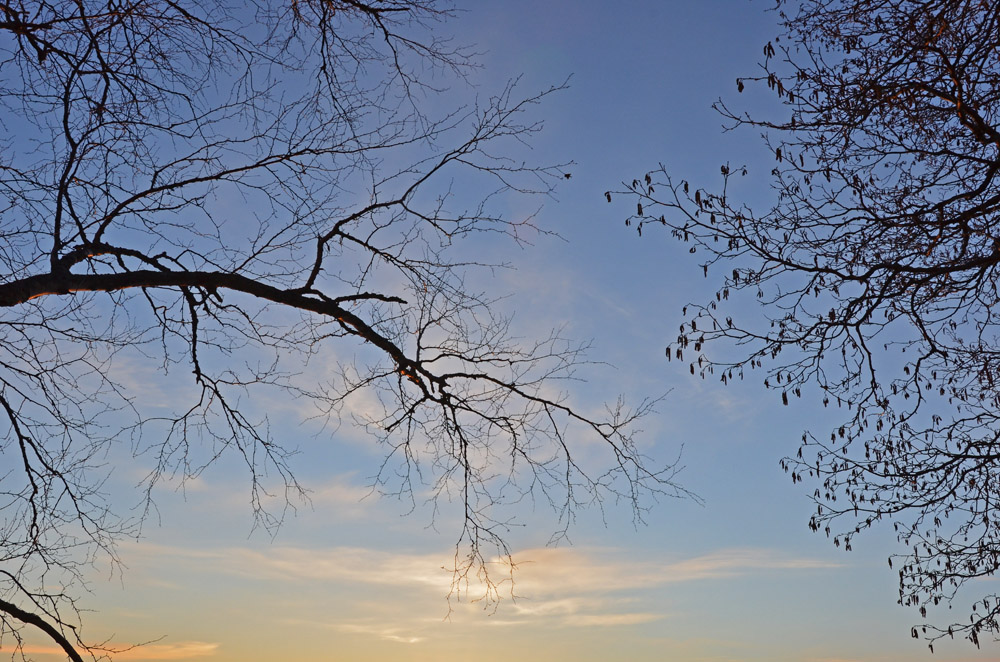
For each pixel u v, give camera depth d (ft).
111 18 20.18
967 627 25.18
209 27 20.68
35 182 19.88
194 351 23.30
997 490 24.97
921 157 22.84
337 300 22.88
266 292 21.89
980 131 21.58
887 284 22.36
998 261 21.36
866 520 26.58
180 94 21.40
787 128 22.82
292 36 22.00
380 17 22.21
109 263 21.77
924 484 25.67
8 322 19.92
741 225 22.63
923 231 22.12
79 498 21.15
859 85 22.34
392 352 23.27
